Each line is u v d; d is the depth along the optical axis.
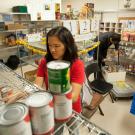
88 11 2.67
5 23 3.99
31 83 0.90
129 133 1.99
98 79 2.70
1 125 0.40
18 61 4.07
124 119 2.25
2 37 4.27
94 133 0.58
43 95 0.53
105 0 5.77
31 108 0.46
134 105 2.22
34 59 3.56
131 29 3.94
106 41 3.42
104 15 5.93
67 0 6.64
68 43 0.90
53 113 0.52
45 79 0.99
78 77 0.88
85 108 2.00
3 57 4.43
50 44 0.88
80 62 0.95
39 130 0.49
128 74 3.68
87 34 2.53
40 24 4.40
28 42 2.71
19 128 0.41
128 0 5.13
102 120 2.23
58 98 0.53
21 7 3.90
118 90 2.78
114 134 1.97
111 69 3.25
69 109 0.57
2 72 1.04
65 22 2.22
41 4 3.61
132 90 2.79
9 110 0.46
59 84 0.53
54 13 3.53
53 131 0.53
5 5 4.25
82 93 1.78
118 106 2.57
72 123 0.61
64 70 0.52
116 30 5.12
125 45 3.58
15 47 4.22
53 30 0.88
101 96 2.30
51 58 0.95
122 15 5.49
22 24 4.20
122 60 3.71
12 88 0.81
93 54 3.02
